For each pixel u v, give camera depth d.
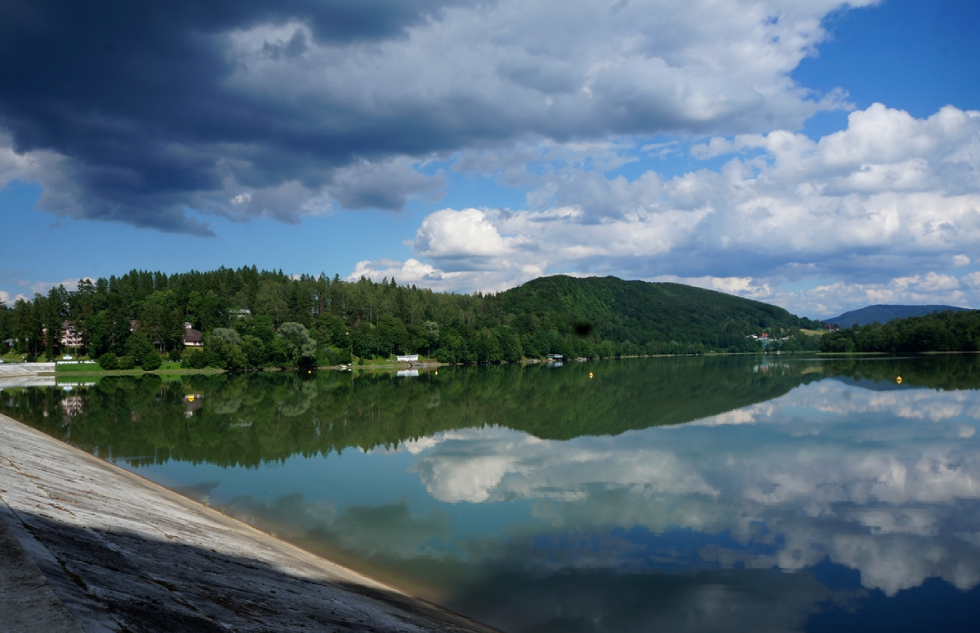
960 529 22.28
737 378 96.19
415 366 152.88
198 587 10.27
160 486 28.33
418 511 25.08
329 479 30.86
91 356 131.62
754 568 19.00
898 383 77.81
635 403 63.78
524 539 21.66
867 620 15.59
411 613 14.18
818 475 30.23
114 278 191.38
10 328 144.62
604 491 27.89
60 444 35.75
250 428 48.94
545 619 15.53
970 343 155.12
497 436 43.84
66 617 6.31
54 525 11.09
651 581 18.02
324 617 11.01
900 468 31.38
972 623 15.44
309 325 156.00
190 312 170.00
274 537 21.19
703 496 26.91
